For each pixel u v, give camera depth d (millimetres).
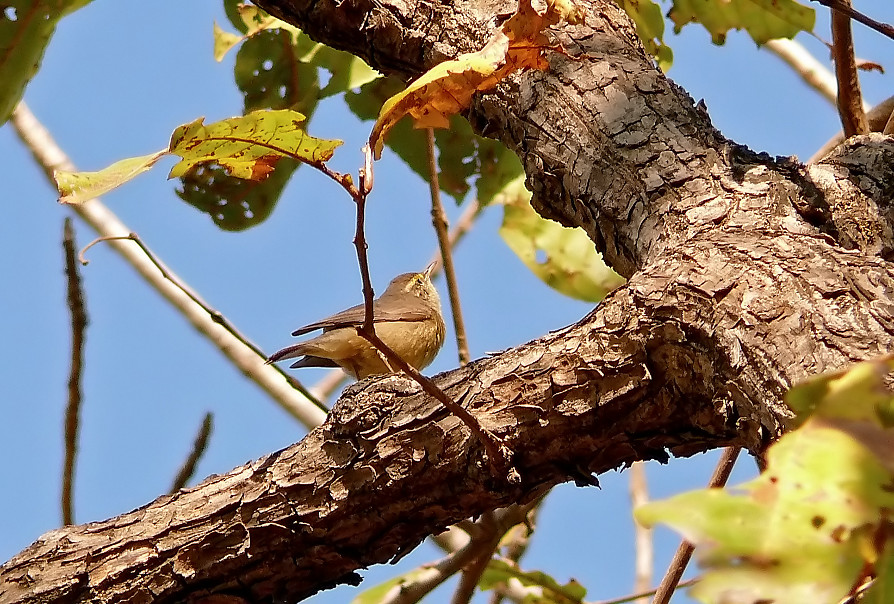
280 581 4961
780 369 3670
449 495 4594
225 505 4863
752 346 3793
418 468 4555
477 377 4559
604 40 5965
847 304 3775
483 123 6203
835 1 4621
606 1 6348
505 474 4395
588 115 5523
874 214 4797
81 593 4957
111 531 5051
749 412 3809
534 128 5727
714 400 4016
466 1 6180
